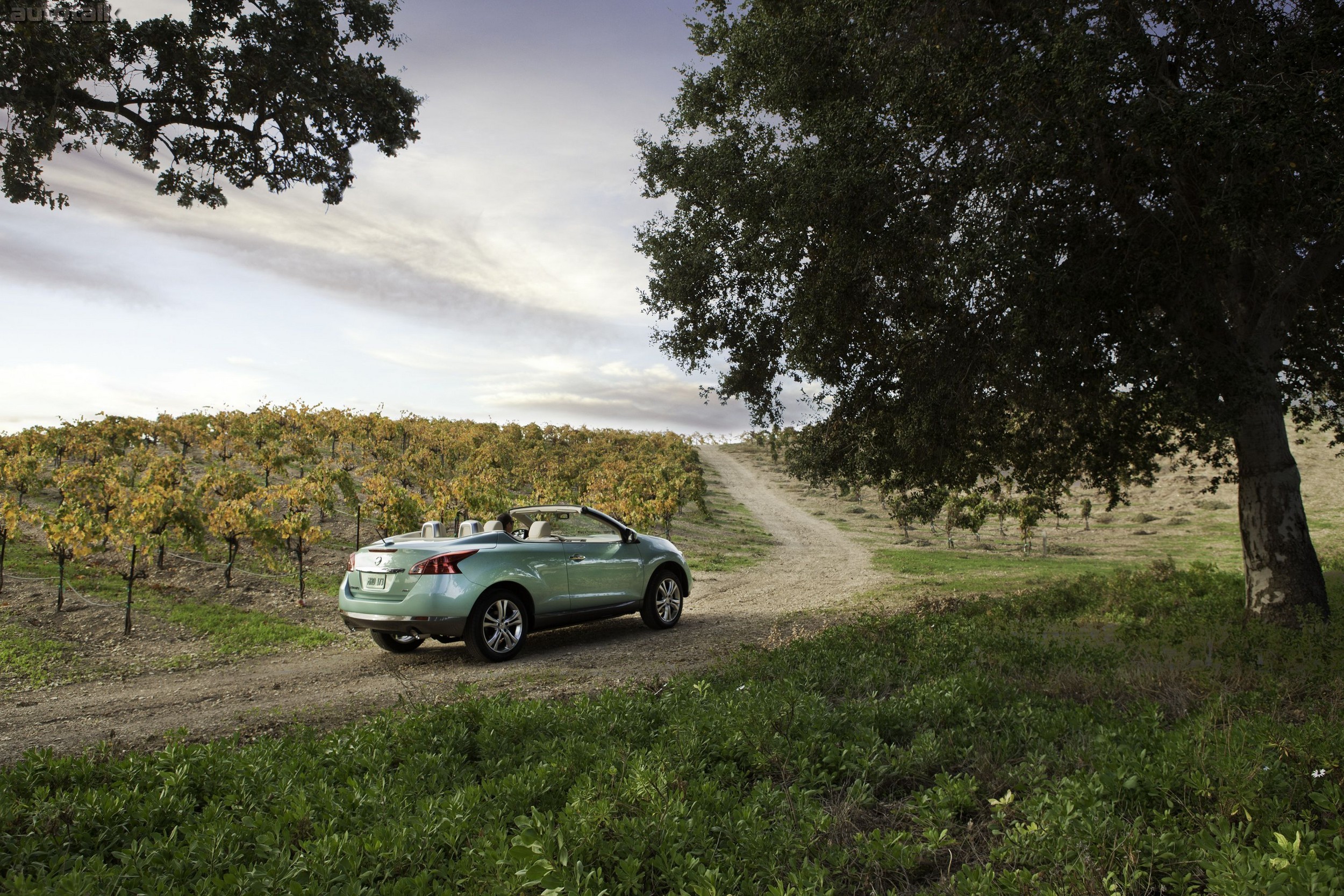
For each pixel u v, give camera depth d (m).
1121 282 8.13
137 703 6.52
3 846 2.91
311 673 7.77
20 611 10.34
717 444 92.56
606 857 2.73
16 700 6.81
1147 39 7.75
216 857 2.77
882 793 3.83
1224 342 8.84
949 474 11.13
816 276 9.47
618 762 3.80
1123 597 11.90
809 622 10.74
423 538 8.34
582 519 9.67
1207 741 3.65
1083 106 7.03
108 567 13.51
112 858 2.98
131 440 25.22
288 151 14.05
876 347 9.77
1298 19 7.83
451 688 6.78
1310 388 11.95
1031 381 9.30
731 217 9.91
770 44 9.33
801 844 2.87
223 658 8.94
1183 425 9.12
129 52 12.46
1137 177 7.36
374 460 28.53
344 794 3.37
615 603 9.38
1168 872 2.64
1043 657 6.58
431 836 2.90
